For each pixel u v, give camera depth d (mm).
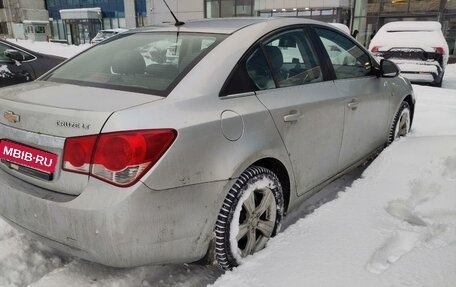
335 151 3078
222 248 2207
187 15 28750
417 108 5988
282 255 2213
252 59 2504
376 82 3635
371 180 3029
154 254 1999
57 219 1975
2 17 47844
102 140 1866
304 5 22906
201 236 2133
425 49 8742
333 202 2734
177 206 1988
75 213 1903
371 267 2008
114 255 1925
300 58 2883
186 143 1980
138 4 36156
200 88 2193
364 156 3590
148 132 1892
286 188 2662
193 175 2016
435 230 2346
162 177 1912
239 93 2344
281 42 2771
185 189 1999
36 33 39594
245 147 2232
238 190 2219
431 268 1948
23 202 2084
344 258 2104
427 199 2707
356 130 3322
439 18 19047
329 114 2914
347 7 22453
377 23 21172
